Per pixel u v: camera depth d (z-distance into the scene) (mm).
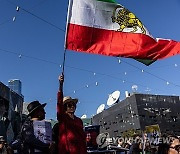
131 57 5785
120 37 5793
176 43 5875
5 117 22625
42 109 4941
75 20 5660
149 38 5832
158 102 78500
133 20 5879
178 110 79375
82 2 5734
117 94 60969
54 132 5219
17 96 26172
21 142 4555
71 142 4715
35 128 4676
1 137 8359
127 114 79500
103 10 5832
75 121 4918
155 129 13531
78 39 5609
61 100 4754
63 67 4883
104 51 5703
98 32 5742
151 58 5867
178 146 4828
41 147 4586
